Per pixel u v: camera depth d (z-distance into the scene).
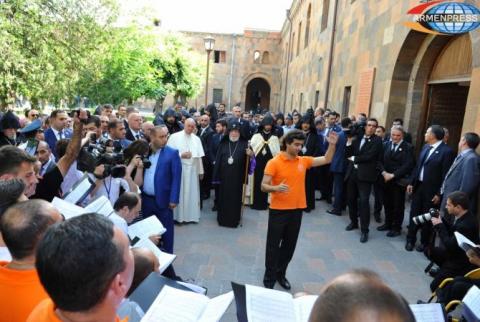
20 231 1.46
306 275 4.67
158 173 4.43
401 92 7.94
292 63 25.95
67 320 1.08
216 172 6.44
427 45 7.11
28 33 7.73
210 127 8.25
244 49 34.09
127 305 1.69
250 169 7.36
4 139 4.13
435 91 7.55
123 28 11.73
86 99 11.75
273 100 34.59
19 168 2.26
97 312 1.07
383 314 0.79
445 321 1.84
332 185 8.18
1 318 1.41
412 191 5.64
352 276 0.90
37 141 3.83
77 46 9.18
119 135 4.94
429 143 5.54
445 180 4.98
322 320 0.83
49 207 1.59
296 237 4.20
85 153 3.59
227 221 6.31
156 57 16.70
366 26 9.66
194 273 4.56
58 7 8.70
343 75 11.70
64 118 5.43
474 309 2.43
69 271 1.01
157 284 1.90
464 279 3.28
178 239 5.67
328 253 5.38
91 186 3.12
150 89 15.36
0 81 7.22
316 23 16.97
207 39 14.86
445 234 3.83
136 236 2.95
